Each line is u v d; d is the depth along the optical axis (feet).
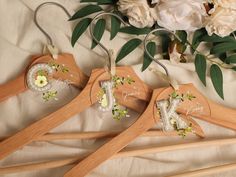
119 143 1.39
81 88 1.50
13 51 1.51
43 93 1.48
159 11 1.52
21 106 1.51
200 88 1.70
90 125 1.56
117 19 1.58
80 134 1.47
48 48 1.47
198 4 1.50
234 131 1.70
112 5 1.65
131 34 1.62
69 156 1.49
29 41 1.53
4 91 1.40
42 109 1.53
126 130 1.41
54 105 1.54
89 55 1.61
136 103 1.55
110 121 1.60
